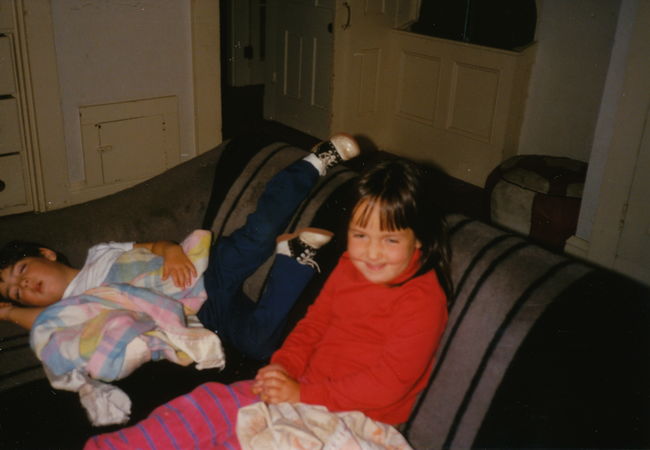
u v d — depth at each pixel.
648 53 1.93
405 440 1.02
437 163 3.78
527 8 3.15
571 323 0.92
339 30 3.65
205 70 2.89
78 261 1.45
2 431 1.08
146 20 2.67
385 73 3.91
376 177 1.05
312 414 1.03
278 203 1.37
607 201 2.16
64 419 1.12
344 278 1.19
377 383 1.03
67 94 2.59
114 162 2.80
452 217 1.19
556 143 3.25
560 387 0.90
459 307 1.06
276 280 1.31
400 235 1.04
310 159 1.40
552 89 3.20
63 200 2.72
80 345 1.19
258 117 4.60
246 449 0.98
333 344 1.16
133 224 1.52
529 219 2.57
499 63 3.25
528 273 1.01
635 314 0.92
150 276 1.38
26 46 2.42
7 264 1.33
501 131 3.35
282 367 1.11
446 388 1.05
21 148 2.58
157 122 2.86
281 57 4.29
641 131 2.00
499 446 0.95
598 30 2.94
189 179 1.61
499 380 0.97
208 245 1.44
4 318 1.30
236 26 5.22
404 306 1.05
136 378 1.23
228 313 1.40
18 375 1.22
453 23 3.48
